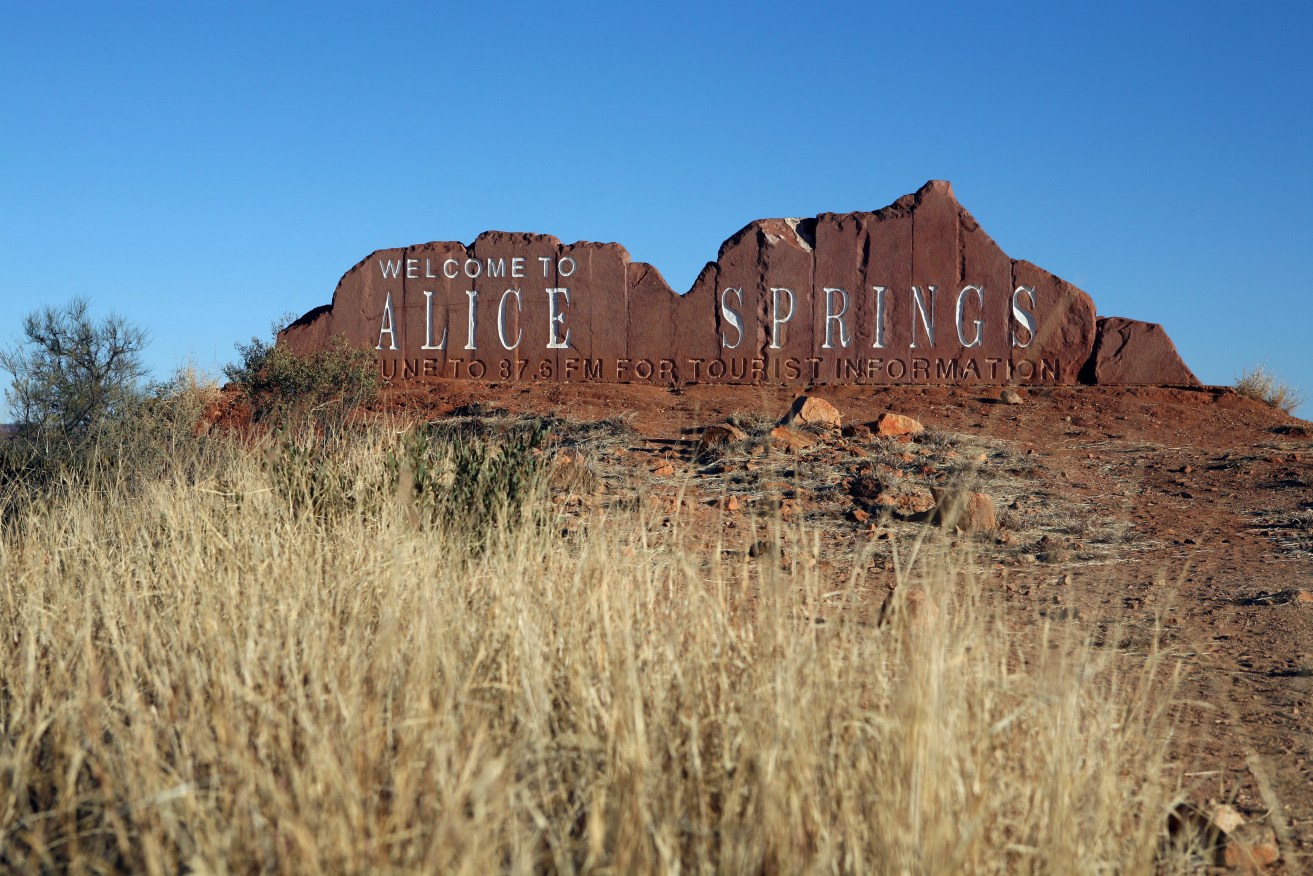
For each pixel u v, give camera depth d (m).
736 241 21.44
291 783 3.05
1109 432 16.61
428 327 22.02
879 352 21.20
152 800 2.96
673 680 3.75
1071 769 3.32
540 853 2.90
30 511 8.07
